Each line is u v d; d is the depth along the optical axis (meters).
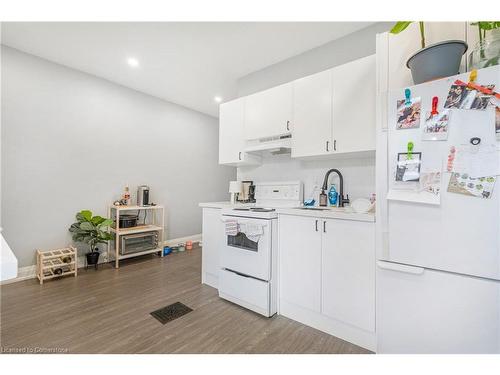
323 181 2.45
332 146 2.05
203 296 2.41
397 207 1.34
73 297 2.37
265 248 2.02
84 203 3.35
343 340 1.71
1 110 2.69
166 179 4.40
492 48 1.16
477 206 1.12
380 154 1.42
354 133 1.93
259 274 2.06
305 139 2.22
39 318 1.98
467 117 1.15
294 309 1.97
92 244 3.21
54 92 3.06
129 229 3.51
